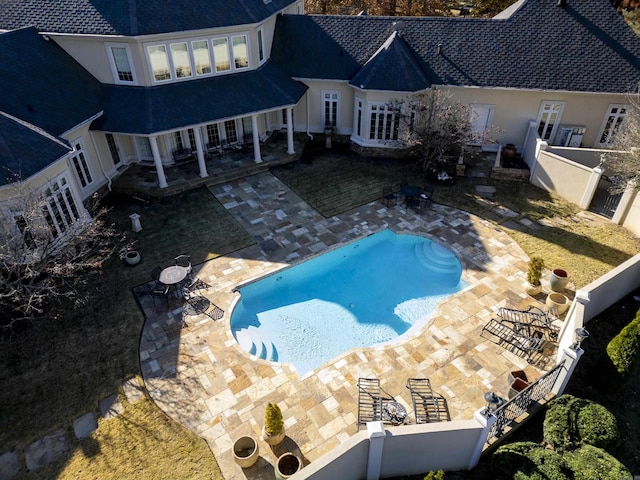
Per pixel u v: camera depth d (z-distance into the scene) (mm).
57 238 18453
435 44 28031
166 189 24828
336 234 21891
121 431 13305
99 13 23016
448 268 20234
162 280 17453
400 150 28719
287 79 28547
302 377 14852
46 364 15406
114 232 22047
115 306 17734
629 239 21062
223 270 19625
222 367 15203
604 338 16188
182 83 25141
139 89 24375
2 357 15664
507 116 28078
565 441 11969
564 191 24203
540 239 21312
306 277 20031
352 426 13312
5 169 16875
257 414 13711
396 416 13125
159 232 22109
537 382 12836
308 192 25359
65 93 22266
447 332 16500
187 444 12938
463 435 11344
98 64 24219
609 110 26703
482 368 15102
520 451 11562
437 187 25688
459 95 27781
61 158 18891
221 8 24875
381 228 22297
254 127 26469
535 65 26594
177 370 15117
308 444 12828
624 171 21172
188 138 27516
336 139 30844
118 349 15914
